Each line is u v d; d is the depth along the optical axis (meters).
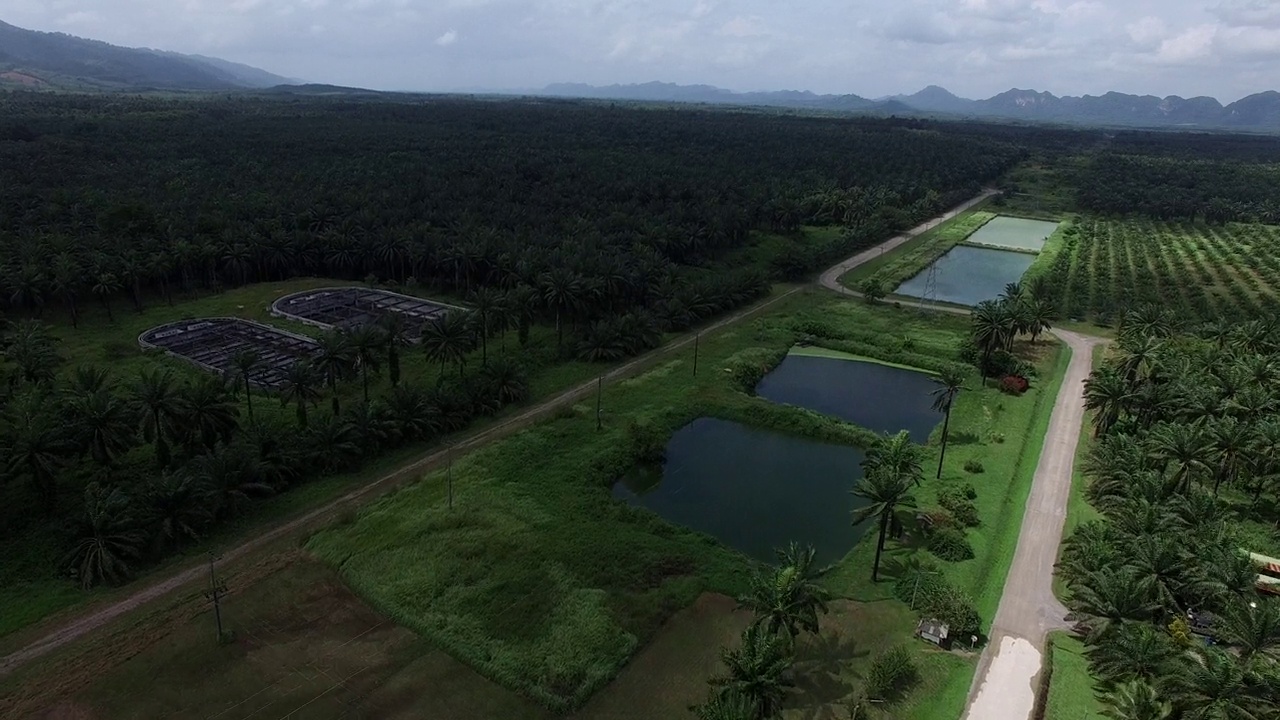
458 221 160.38
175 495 64.19
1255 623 49.06
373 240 146.38
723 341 123.75
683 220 171.50
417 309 133.38
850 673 54.12
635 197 194.50
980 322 110.88
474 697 51.06
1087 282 163.00
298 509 71.94
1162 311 119.81
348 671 52.78
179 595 59.66
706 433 94.25
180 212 154.38
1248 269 174.38
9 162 188.00
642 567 65.00
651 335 120.00
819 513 77.19
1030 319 116.31
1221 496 80.25
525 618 58.22
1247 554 58.78
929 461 86.19
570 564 64.81
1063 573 64.00
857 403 104.88
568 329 124.25
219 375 96.19
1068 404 103.31
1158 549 55.38
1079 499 78.81
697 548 68.50
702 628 58.62
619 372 109.38
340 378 87.56
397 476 78.81
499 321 106.19
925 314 141.00
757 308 143.25
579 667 53.50
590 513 73.19
